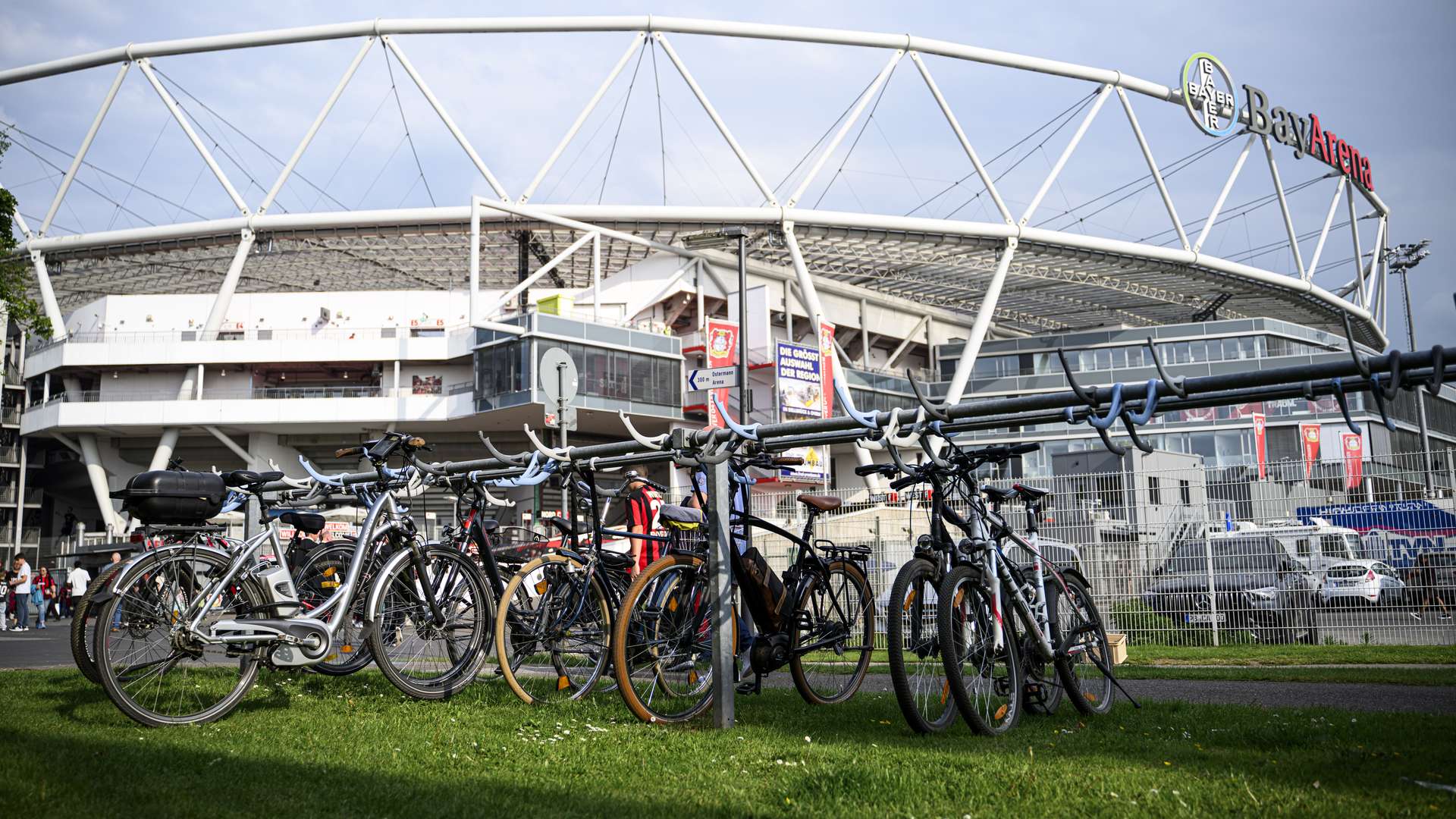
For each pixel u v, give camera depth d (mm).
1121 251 58781
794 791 3945
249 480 6434
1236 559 12094
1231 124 62344
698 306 61969
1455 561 11047
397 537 6609
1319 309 71625
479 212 49312
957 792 3932
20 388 77562
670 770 4426
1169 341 59031
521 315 53062
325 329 61281
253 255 61719
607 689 6715
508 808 3768
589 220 54812
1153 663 10594
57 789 3875
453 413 56281
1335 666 9852
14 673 8523
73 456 77125
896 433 5574
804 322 68000
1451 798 3773
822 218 53812
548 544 7383
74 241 59938
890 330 72188
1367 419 41531
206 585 5805
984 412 5434
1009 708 5594
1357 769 4301
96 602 5590
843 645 6480
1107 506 12539
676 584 6086
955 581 5332
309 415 57156
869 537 10469
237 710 6199
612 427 59281
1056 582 6191
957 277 65500
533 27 53906
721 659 5664
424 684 6539
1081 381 60250
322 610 6082
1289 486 12031
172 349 58531
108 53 59594
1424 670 8961
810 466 27078
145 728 5496
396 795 3943
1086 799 3834
